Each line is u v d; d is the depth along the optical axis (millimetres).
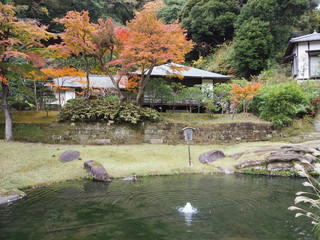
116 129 12555
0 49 10688
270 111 14570
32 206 5430
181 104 16688
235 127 13609
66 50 11891
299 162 8992
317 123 13586
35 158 9188
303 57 19359
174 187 7098
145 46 12047
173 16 34938
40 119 13164
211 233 4141
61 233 4098
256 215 4961
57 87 16281
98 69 14664
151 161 10109
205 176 8656
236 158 10500
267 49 23094
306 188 7039
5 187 6633
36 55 11109
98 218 4758
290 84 14570
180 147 12141
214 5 28172
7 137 11359
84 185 7293
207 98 15695
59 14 28078
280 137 13570
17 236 3979
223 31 28688
